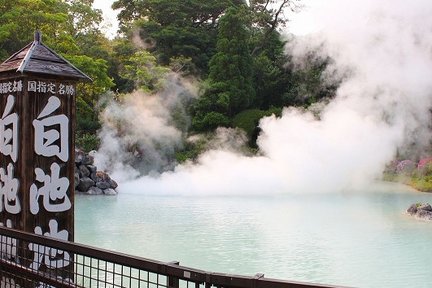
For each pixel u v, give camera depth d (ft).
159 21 107.14
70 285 11.59
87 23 99.25
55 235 17.33
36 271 13.25
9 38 67.56
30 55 17.12
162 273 8.59
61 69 17.38
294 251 30.25
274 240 33.40
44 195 17.12
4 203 17.65
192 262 27.32
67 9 93.76
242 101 91.97
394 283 23.66
